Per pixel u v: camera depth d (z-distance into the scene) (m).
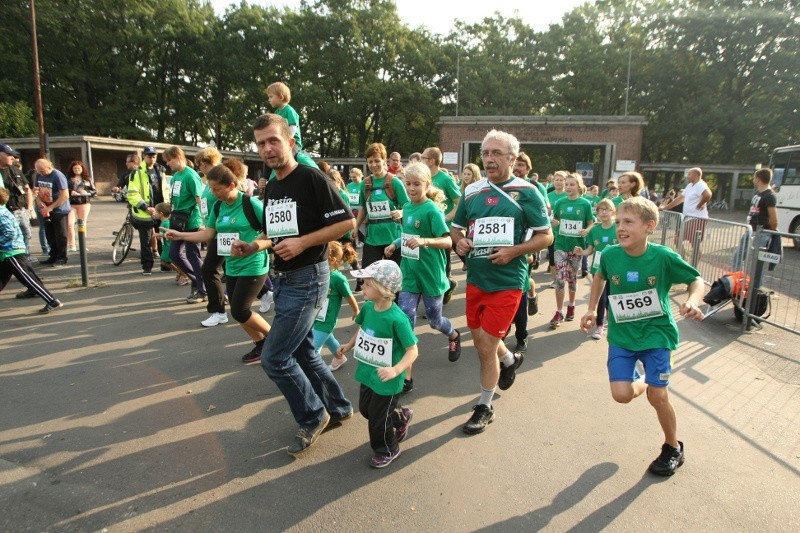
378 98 36.84
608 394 4.09
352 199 9.91
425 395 4.05
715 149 39.00
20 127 29.80
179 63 43.00
